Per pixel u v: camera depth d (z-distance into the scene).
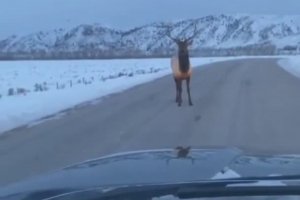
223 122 17.27
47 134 16.33
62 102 26.58
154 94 29.17
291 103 22.41
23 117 20.78
